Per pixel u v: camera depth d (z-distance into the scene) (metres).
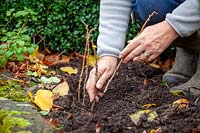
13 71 2.79
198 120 2.02
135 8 2.43
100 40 2.17
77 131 1.90
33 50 2.86
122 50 2.16
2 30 3.16
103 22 2.20
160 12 2.37
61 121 2.02
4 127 1.88
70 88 2.45
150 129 1.95
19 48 2.82
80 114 2.09
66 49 3.35
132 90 2.47
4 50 2.83
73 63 3.10
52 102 2.20
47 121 2.01
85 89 2.29
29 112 2.07
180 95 2.37
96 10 3.34
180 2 2.32
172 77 2.66
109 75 2.13
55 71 2.87
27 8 3.26
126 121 2.01
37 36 3.39
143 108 2.18
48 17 3.37
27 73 2.71
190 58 2.63
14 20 3.38
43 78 2.60
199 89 2.36
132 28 3.27
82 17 3.34
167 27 2.07
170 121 2.02
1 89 2.39
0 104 2.15
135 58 2.09
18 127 1.89
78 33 3.35
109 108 2.17
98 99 2.20
